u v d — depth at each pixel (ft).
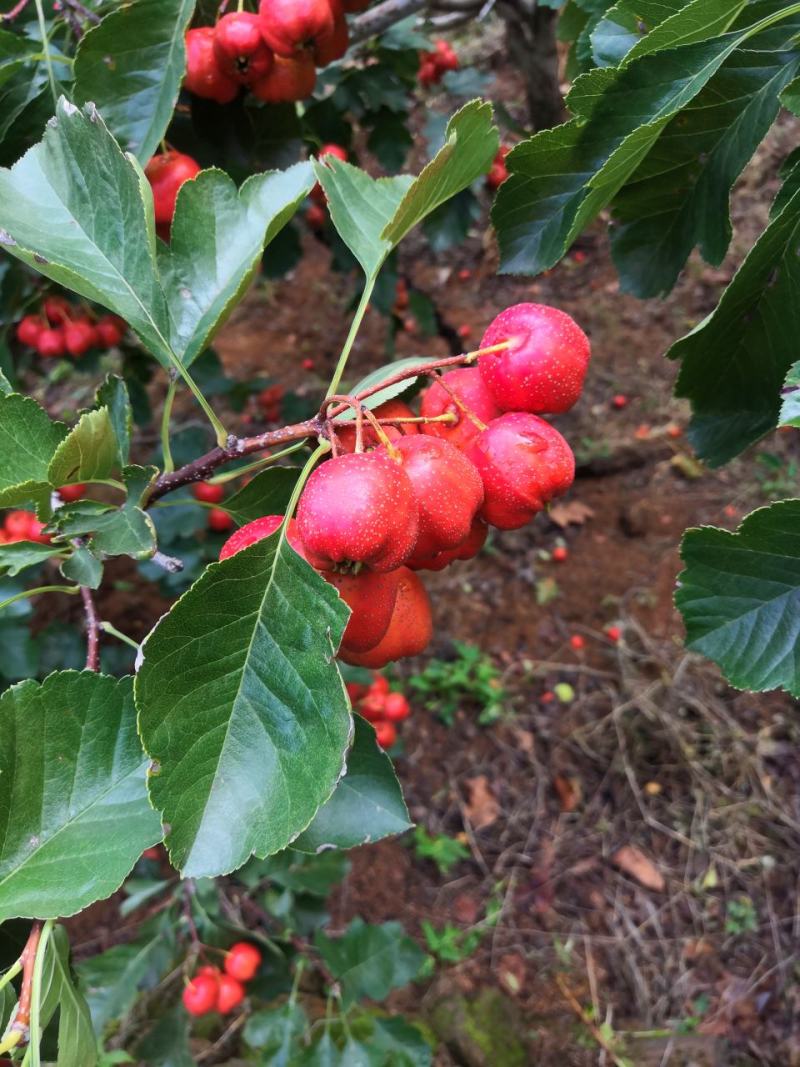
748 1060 1.71
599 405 2.83
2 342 1.35
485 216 3.25
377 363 3.02
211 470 0.62
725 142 0.63
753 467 2.60
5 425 0.57
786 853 1.96
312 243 3.48
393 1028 1.22
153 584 2.33
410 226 0.64
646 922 1.90
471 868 1.99
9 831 0.51
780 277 0.61
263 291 3.30
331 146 1.36
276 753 0.47
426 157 3.25
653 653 2.29
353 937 1.24
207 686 0.47
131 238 0.62
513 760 2.16
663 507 2.58
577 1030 1.75
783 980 1.79
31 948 0.54
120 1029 1.55
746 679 0.58
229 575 0.46
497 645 2.36
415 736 2.19
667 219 0.70
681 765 2.10
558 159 0.62
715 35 0.54
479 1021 1.72
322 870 1.24
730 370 0.68
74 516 0.60
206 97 0.93
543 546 2.55
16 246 0.58
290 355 3.07
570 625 2.39
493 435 0.56
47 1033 0.67
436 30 1.64
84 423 0.55
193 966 1.19
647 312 3.00
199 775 0.47
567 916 1.92
